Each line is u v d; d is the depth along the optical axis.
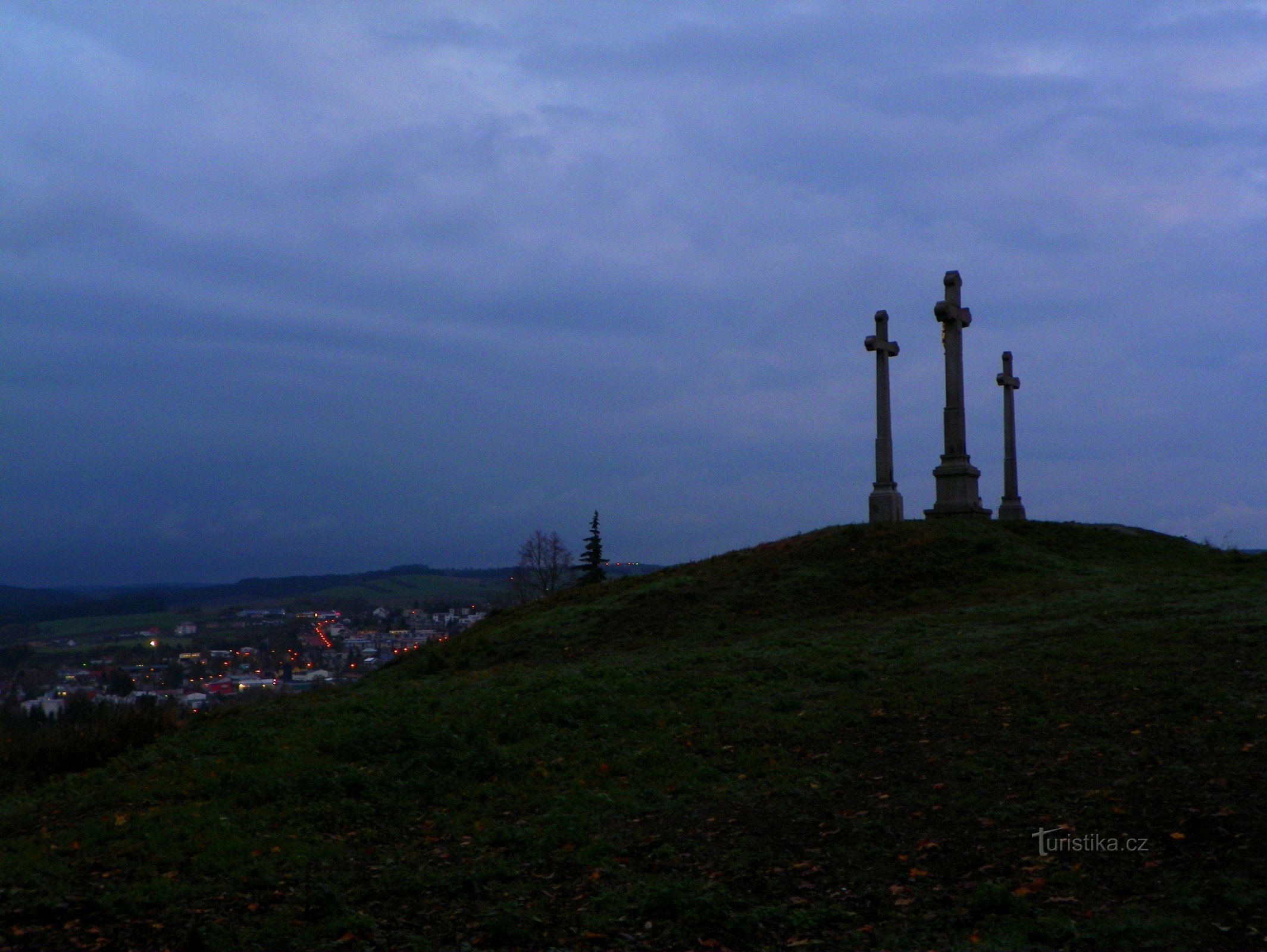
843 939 8.30
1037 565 28.25
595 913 9.12
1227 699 13.11
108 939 8.88
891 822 10.64
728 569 30.47
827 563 29.47
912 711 14.59
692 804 11.93
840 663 18.33
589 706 16.92
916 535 30.36
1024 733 12.92
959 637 20.03
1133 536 33.44
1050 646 17.86
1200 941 7.67
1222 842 9.26
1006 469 40.44
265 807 13.02
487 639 27.45
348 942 8.69
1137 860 9.15
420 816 12.49
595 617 27.42
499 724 16.33
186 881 10.38
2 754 18.08
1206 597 21.44
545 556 55.59
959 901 8.77
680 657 21.17
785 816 11.23
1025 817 10.31
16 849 11.90
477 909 9.39
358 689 24.11
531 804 12.45
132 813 13.13
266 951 8.59
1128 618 20.11
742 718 15.41
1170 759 11.34
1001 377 40.69
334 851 11.18
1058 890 8.77
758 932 8.53
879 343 33.69
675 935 8.56
